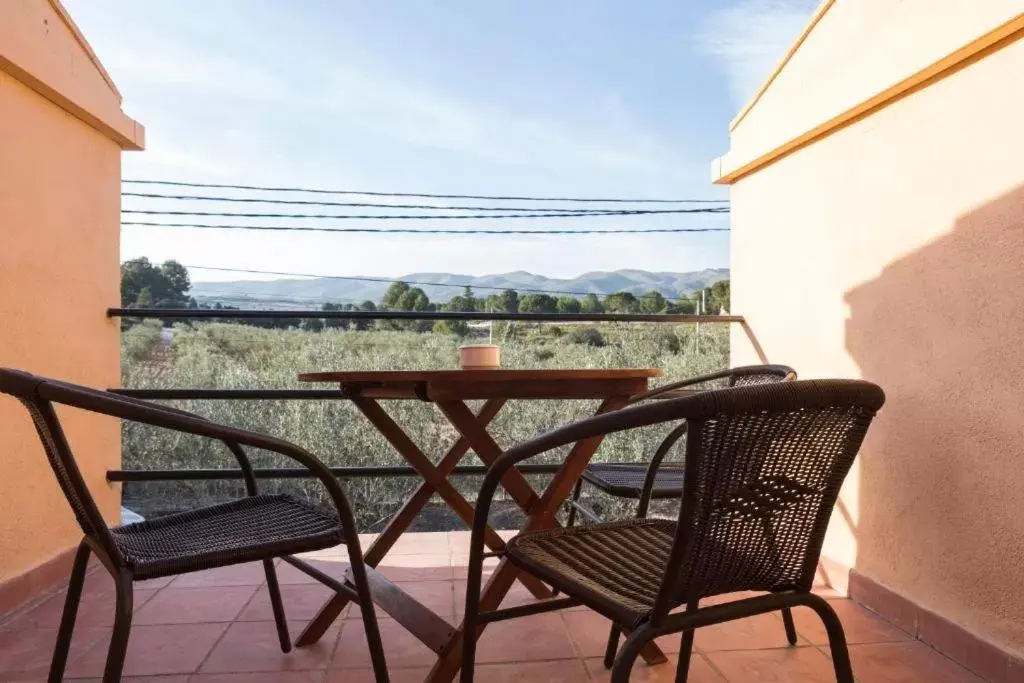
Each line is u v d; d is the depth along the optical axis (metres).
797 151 2.57
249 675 1.73
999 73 1.68
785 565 1.11
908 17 1.90
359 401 1.85
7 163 2.22
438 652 1.58
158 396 2.80
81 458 2.63
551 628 2.01
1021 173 1.61
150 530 1.42
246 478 1.69
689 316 2.94
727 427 0.98
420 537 3.06
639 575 1.19
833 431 1.07
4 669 1.76
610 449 5.17
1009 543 1.64
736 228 3.06
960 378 1.79
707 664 1.78
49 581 2.36
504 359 6.25
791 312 2.61
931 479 1.89
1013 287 1.63
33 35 2.23
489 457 1.59
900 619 1.99
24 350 2.30
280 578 2.50
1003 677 1.63
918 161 1.95
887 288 2.07
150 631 2.02
